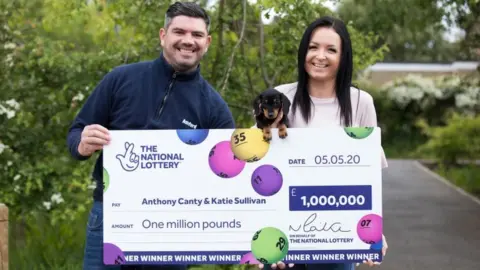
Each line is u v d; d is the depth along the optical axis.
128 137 3.98
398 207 14.26
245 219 4.00
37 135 7.56
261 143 3.98
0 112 7.35
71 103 7.53
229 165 3.99
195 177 3.99
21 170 7.25
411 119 32.81
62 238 7.93
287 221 4.00
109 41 7.73
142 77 4.21
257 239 4.01
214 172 3.99
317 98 4.26
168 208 4.00
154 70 4.23
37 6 7.81
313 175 3.98
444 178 20.58
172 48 4.16
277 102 3.90
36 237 7.95
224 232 4.01
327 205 3.99
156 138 3.98
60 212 7.50
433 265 8.62
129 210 4.00
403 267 8.52
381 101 32.91
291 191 3.99
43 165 7.36
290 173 3.98
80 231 8.16
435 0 12.46
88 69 7.39
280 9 6.93
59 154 7.61
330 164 3.98
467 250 9.57
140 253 4.02
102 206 4.17
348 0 10.92
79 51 7.90
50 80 7.60
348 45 4.19
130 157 3.98
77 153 4.09
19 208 7.54
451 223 12.02
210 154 3.99
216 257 4.02
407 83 33.22
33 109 7.57
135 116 4.16
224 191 4.00
